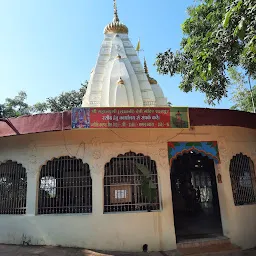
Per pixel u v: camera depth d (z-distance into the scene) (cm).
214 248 749
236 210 817
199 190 1534
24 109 2559
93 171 790
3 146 901
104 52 1240
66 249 734
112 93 1080
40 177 841
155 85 1275
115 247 739
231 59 741
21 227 805
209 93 962
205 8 986
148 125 733
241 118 823
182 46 1116
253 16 495
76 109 731
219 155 845
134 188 793
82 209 792
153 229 754
